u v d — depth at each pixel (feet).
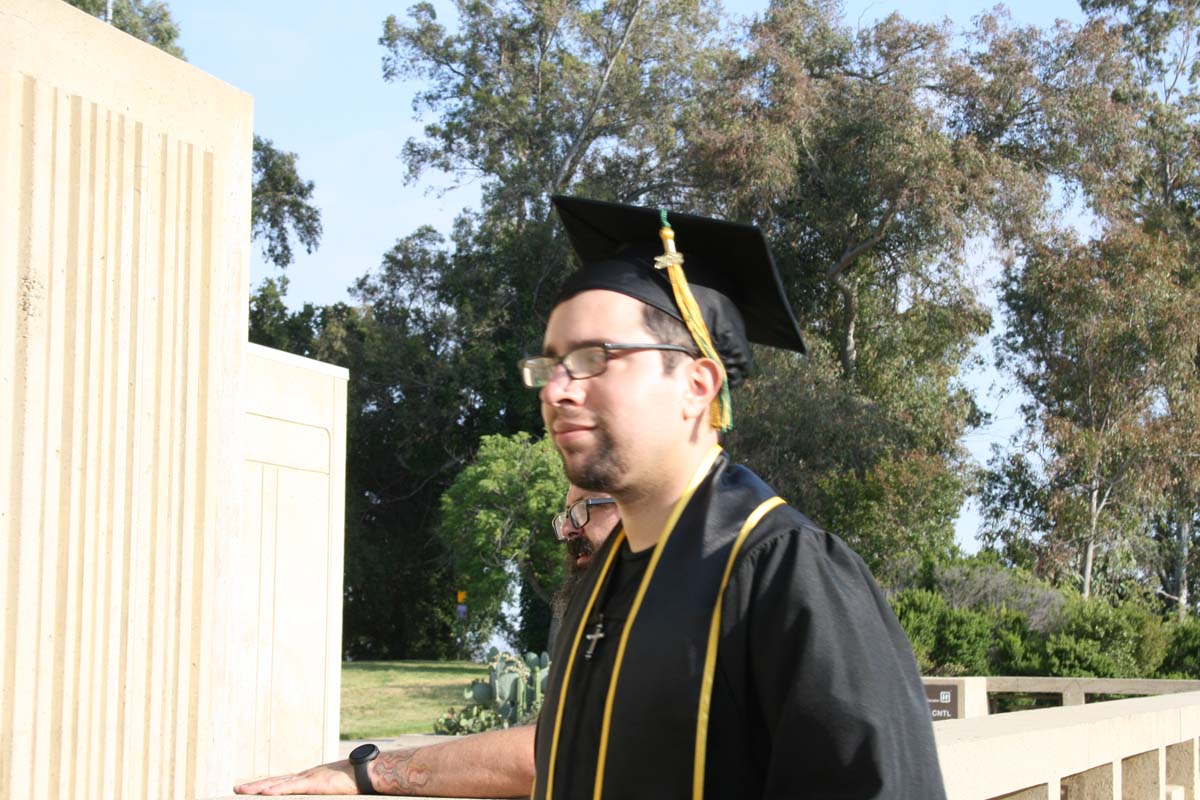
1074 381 89.40
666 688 4.77
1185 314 85.40
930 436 93.09
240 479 12.76
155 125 11.80
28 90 10.51
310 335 118.52
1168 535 98.68
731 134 95.96
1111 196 93.76
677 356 5.41
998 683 39.09
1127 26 111.96
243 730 17.07
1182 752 15.83
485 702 40.06
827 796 4.40
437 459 115.34
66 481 10.69
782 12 102.12
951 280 95.76
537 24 120.78
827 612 4.61
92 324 10.99
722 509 5.16
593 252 6.35
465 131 119.24
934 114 96.43
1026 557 87.51
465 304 113.09
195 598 11.98
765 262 5.69
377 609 114.93
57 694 10.54
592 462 5.27
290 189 126.72
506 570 77.82
